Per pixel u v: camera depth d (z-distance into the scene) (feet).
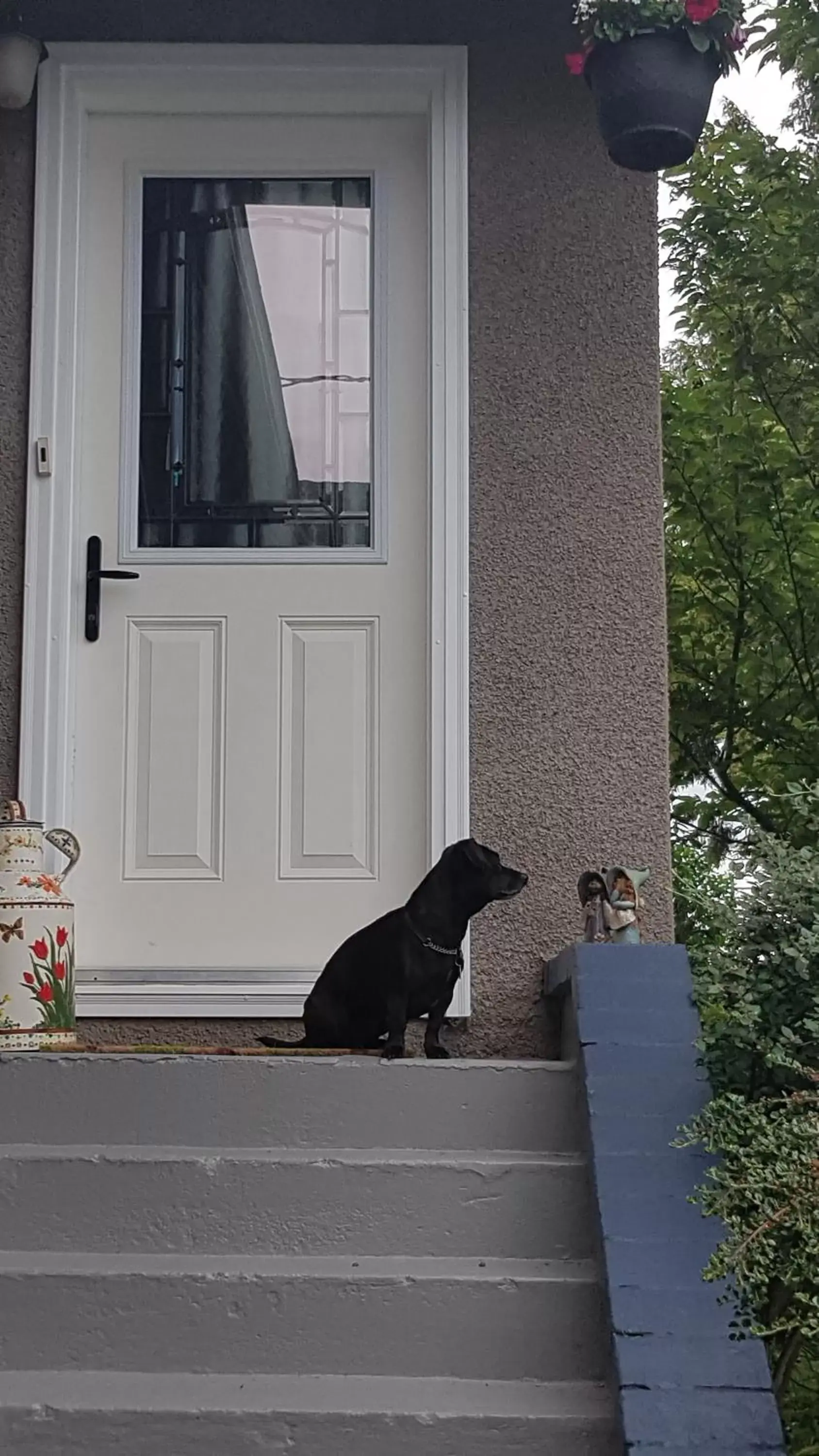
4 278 14.92
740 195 23.40
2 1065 11.49
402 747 14.69
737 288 23.09
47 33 15.21
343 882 14.52
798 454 22.89
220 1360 9.97
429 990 12.45
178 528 15.10
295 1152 11.21
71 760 14.56
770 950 11.62
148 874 14.55
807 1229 9.61
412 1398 9.53
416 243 15.33
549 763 14.38
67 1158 10.88
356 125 15.47
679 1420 8.77
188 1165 10.84
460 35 15.25
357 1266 10.37
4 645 14.52
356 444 15.25
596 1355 9.89
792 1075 11.03
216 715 14.75
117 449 15.10
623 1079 10.90
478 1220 10.71
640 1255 9.68
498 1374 9.89
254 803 14.62
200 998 14.19
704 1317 9.30
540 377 14.85
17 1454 9.23
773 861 12.06
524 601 14.56
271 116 15.44
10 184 15.02
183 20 15.25
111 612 14.85
